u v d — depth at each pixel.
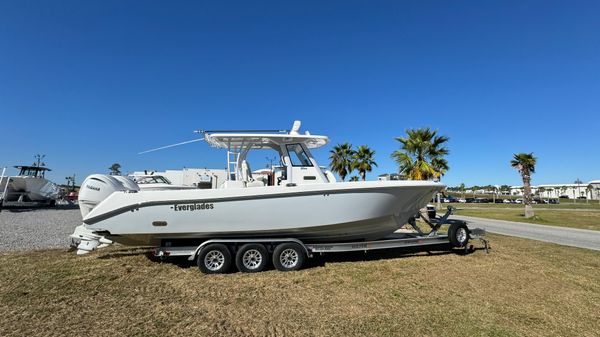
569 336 3.38
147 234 5.77
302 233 6.22
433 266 6.16
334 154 27.92
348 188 6.07
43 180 21.98
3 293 4.57
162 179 12.52
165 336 3.35
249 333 3.43
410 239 6.76
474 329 3.51
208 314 3.92
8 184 20.42
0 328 3.50
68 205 25.98
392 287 4.91
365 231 6.63
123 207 5.64
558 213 27.62
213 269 5.70
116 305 4.20
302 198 5.97
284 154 6.96
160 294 4.63
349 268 6.03
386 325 3.60
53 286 4.90
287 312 3.98
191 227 5.78
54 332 3.42
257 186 6.47
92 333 3.40
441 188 6.80
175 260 6.57
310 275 5.57
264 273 5.71
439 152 17.36
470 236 7.43
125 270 5.82
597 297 4.50
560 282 5.15
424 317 3.81
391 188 6.29
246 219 5.83
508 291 4.73
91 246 6.32
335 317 3.83
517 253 7.44
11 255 6.91
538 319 3.77
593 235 11.77
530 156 22.09
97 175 6.42
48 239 9.11
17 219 14.29
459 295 4.56
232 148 7.81
